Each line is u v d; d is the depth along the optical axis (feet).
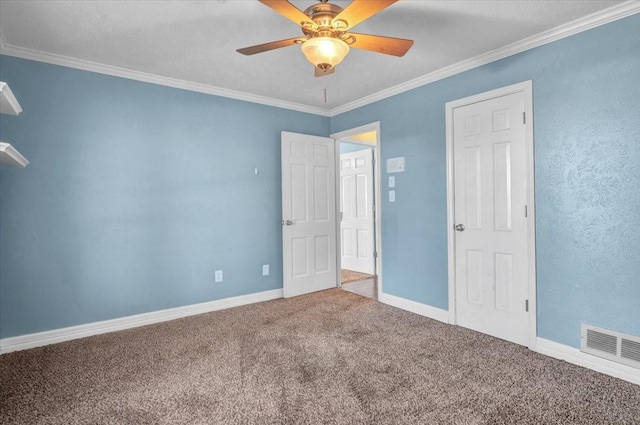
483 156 9.78
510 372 7.57
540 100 8.54
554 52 8.26
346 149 19.69
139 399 6.63
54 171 9.46
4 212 8.87
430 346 8.96
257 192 13.28
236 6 7.14
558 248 8.27
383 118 12.75
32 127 9.16
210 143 12.14
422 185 11.42
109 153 10.27
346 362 8.09
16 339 8.97
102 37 8.43
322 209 14.79
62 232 9.57
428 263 11.29
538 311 8.63
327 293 14.32
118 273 10.41
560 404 6.36
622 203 7.29
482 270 9.86
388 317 11.26
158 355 8.57
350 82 11.73
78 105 9.78
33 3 6.96
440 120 10.85
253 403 6.46
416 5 7.20
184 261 11.60
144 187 10.85
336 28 5.88
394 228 12.41
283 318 11.26
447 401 6.48
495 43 8.93
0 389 7.02
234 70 10.61
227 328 10.39
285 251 13.64
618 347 7.34
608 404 6.35
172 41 8.66
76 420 6.01
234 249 12.70
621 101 7.27
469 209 10.15
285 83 11.78
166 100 11.25
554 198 8.31
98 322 10.09
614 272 7.41
